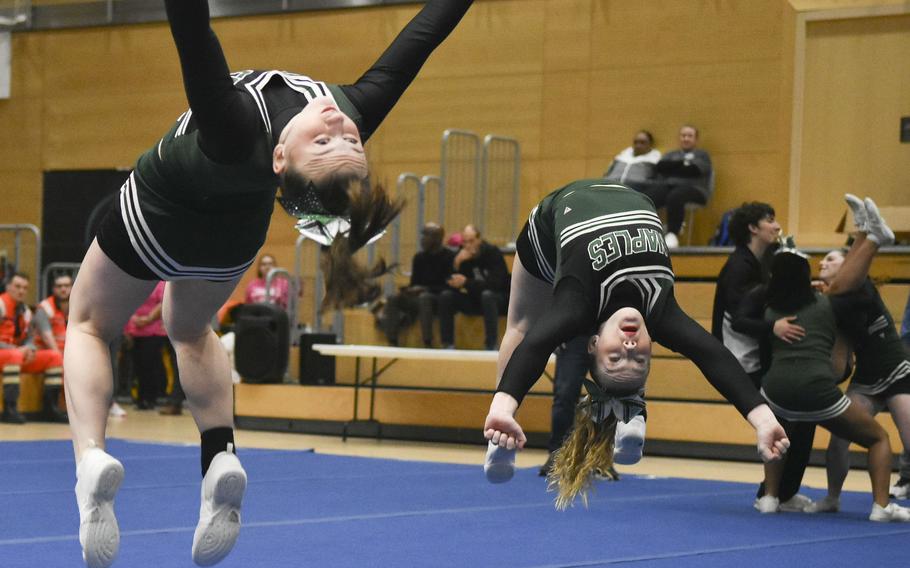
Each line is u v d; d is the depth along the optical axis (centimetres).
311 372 1210
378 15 1516
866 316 674
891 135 1286
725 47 1345
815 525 623
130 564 473
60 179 1700
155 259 352
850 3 1299
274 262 1366
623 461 399
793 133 1319
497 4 1455
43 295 1486
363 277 331
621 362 383
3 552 494
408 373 1195
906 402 675
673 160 1243
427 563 488
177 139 337
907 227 1192
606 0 1400
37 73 1711
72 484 748
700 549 535
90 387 363
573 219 411
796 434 674
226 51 1591
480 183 1361
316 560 491
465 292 1148
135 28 1659
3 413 1264
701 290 1106
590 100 1405
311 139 321
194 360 390
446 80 1476
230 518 365
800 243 1307
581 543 547
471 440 1128
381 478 814
